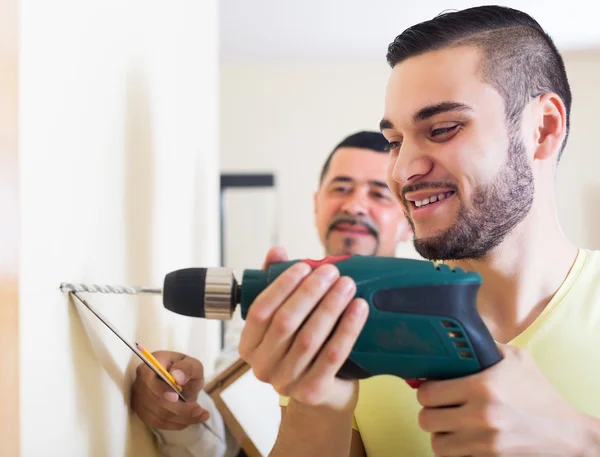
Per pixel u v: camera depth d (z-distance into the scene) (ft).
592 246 7.52
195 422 1.82
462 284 1.29
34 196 1.08
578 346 1.83
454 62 1.77
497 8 1.86
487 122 1.77
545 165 1.93
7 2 0.94
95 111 1.43
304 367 1.20
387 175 2.09
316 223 3.73
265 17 6.96
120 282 1.63
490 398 1.23
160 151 2.13
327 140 8.82
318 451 1.49
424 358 1.29
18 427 0.97
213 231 3.72
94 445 1.41
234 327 4.12
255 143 8.92
